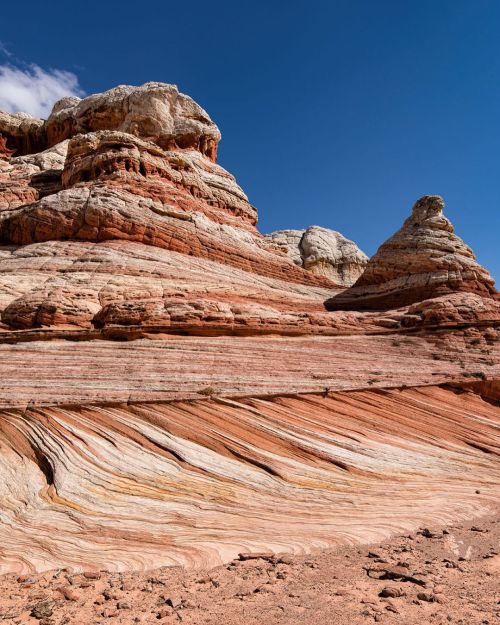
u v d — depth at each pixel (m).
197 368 15.25
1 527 10.12
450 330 18.64
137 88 38.47
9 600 7.14
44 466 12.08
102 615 6.27
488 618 5.54
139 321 17.28
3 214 26.02
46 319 17.72
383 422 14.95
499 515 11.00
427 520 10.62
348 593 6.47
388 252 25.59
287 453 13.06
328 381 15.78
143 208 24.88
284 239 53.19
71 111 41.84
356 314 20.38
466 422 15.60
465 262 23.30
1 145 43.41
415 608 5.89
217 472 12.06
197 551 9.13
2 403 13.36
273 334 18.36
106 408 13.52
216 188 33.38
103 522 10.23
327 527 10.16
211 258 25.67
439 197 26.09
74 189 24.86
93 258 21.80
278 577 7.43
